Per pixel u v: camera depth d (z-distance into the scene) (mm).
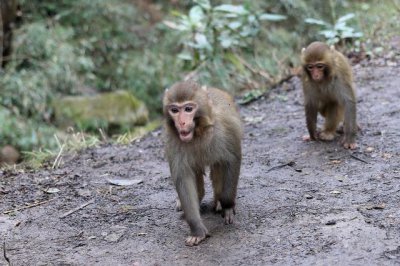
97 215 4402
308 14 7266
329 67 4777
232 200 4176
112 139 5832
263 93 5930
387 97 5461
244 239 4090
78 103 6551
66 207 4504
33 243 4219
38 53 6902
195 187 4141
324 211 4223
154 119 7238
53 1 7930
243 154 4914
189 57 6434
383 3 7895
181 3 9023
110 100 6609
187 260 4008
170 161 4102
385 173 4504
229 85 6297
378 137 4914
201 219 4227
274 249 4008
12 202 4594
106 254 4098
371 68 6012
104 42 7918
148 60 7770
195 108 3998
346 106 4816
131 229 4258
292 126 5277
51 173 4941
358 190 4379
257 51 6711
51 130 6258
